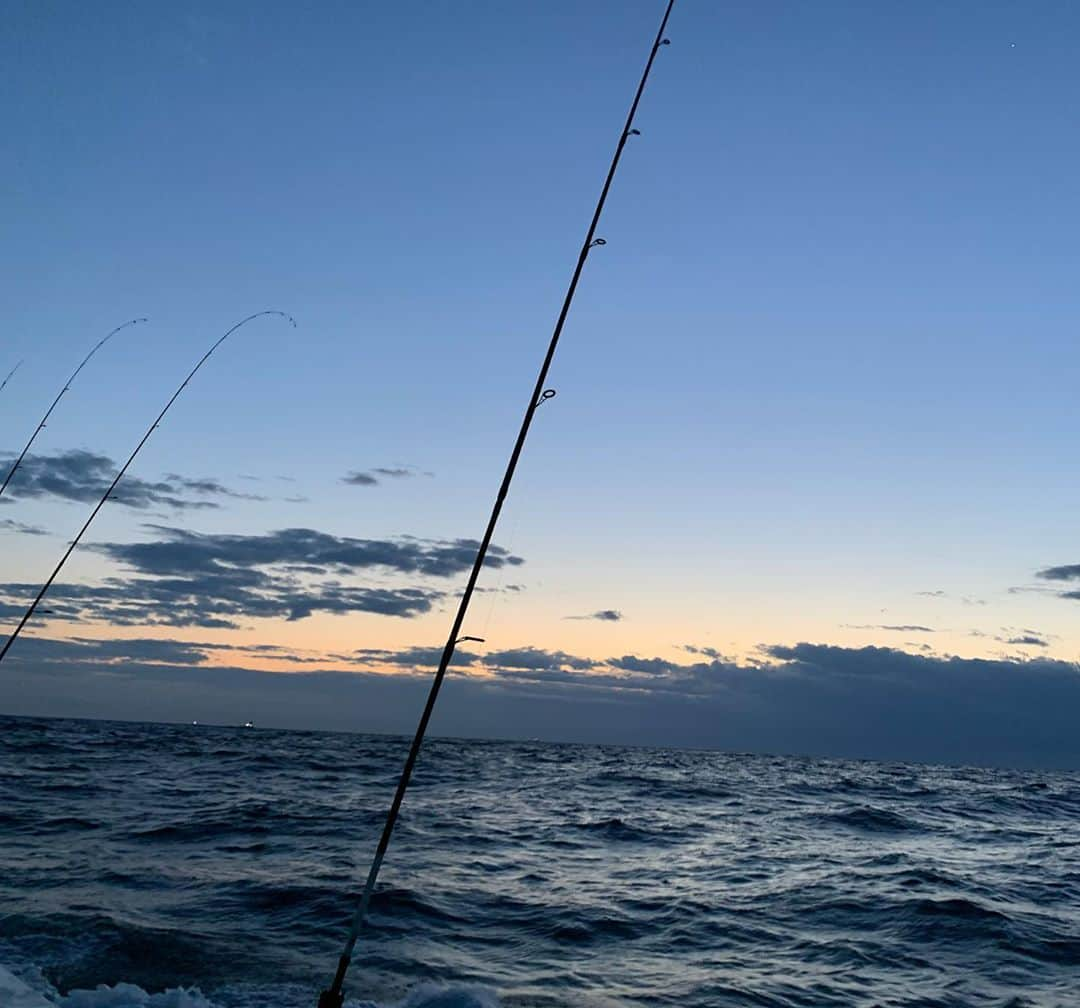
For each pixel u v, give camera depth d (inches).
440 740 4355.3
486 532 243.9
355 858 542.6
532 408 255.9
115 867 484.1
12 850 520.7
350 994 303.1
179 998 274.8
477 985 323.9
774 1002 322.3
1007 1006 322.3
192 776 1071.0
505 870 541.0
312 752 1797.5
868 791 1314.0
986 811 1055.6
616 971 353.4
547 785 1206.3
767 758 3486.7
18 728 2331.4
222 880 464.4
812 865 592.1
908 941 404.5
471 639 234.1
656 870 564.1
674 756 3016.7
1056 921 447.8
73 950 332.5
